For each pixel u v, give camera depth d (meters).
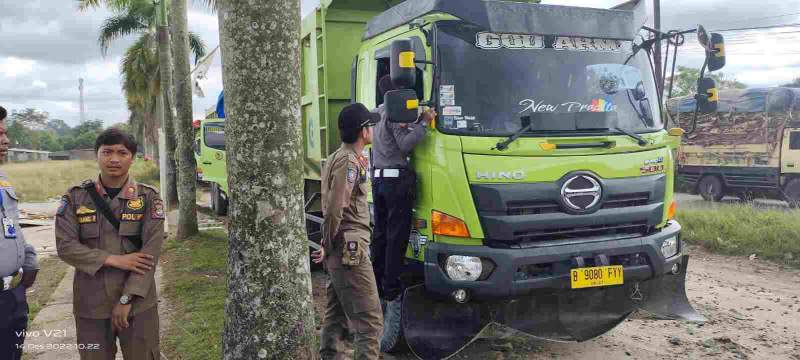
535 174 4.53
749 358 5.02
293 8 3.62
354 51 6.89
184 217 10.79
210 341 5.36
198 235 10.88
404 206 4.73
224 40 3.59
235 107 3.57
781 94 16.16
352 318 4.26
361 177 4.24
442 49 4.68
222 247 9.86
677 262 5.14
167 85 13.58
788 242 8.95
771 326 5.83
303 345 3.67
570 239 4.64
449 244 4.52
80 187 3.46
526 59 4.88
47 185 27.11
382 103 5.58
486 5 4.70
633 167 4.86
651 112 5.23
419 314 4.70
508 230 4.43
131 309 3.45
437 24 4.71
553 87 4.89
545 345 5.40
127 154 3.44
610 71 5.14
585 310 4.99
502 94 4.75
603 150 4.78
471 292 4.46
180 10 10.46
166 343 5.39
